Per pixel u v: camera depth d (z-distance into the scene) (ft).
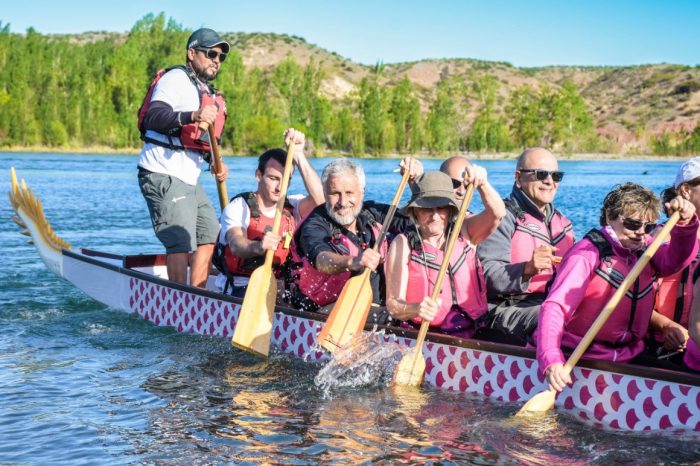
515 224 17.25
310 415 14.21
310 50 611.88
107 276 23.40
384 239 17.11
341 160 16.58
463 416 13.99
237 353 18.35
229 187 95.81
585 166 212.84
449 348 15.28
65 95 263.49
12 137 255.29
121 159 192.54
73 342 19.67
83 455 12.43
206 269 22.41
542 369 13.05
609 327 13.64
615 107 509.35
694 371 13.09
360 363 16.10
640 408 12.87
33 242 26.58
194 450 12.63
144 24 319.27
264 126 263.70
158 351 18.71
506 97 549.95
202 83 21.74
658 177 132.57
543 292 17.21
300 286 17.61
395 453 12.46
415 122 312.09
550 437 12.95
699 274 12.55
